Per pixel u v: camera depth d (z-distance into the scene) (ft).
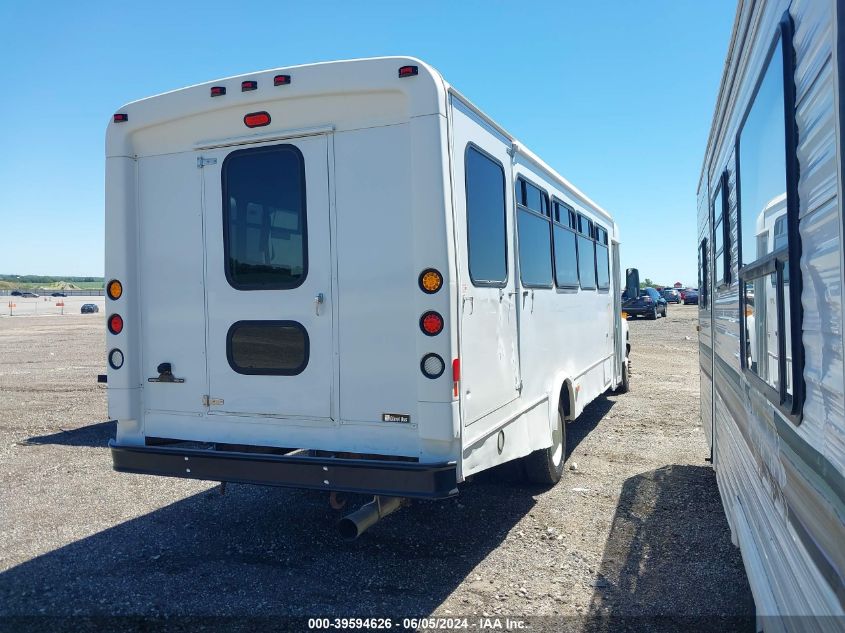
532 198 17.97
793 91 6.77
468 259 13.12
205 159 14.32
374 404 12.89
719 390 15.75
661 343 66.80
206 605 12.50
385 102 12.71
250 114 13.74
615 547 15.21
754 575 9.39
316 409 13.38
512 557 14.71
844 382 5.34
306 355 13.43
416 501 18.34
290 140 13.48
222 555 14.85
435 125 12.17
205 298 14.37
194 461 13.93
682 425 28.12
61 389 38.04
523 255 16.87
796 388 6.73
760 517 9.32
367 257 12.87
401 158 12.60
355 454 13.09
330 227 13.16
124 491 19.49
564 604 12.55
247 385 14.01
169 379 14.73
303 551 15.10
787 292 7.32
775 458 8.23
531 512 17.51
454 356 12.23
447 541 15.66
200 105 13.98
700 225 21.33
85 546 15.37
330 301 13.20
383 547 15.30
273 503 18.39
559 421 20.16
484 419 13.78
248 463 13.39
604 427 27.81
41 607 12.41
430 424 12.24
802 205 6.49
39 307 196.13
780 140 7.45
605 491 19.19
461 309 12.59
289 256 13.57
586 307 24.68
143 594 12.93
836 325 5.55
